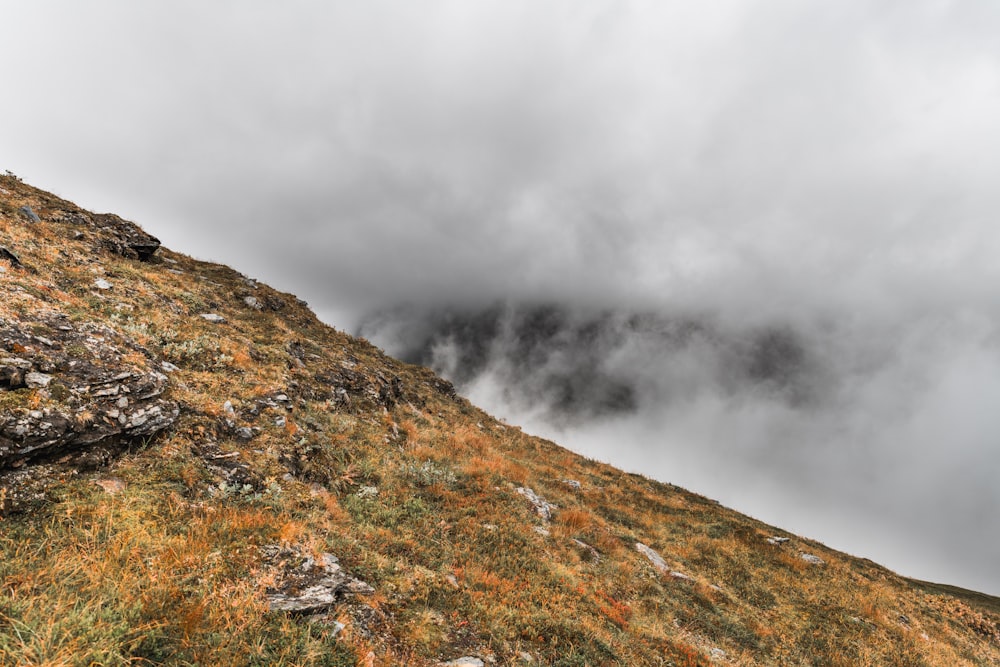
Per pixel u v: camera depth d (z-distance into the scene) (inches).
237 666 194.2
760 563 757.3
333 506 395.2
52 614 181.6
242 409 479.8
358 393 781.3
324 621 246.4
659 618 454.0
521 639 313.4
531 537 508.4
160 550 254.2
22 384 310.0
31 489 263.6
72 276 580.1
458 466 649.6
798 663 470.0
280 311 1122.7
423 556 380.5
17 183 876.0
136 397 375.9
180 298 735.1
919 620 705.0
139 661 180.2
